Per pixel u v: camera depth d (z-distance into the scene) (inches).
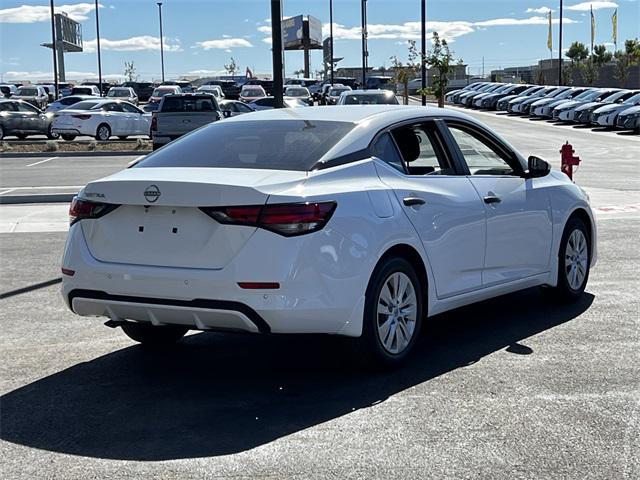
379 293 230.4
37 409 214.4
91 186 228.5
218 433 195.8
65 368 249.4
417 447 185.0
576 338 270.4
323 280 213.6
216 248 211.0
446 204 253.3
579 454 180.4
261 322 210.1
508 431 193.5
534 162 293.3
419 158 258.4
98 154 1069.8
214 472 173.8
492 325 289.7
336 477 170.4
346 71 3646.7
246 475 171.9
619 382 226.7
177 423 202.8
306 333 216.2
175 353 264.2
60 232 498.6
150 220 220.1
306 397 219.6
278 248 208.7
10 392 227.9
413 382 229.6
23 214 569.9
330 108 269.3
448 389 223.1
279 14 558.3
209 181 213.3
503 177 284.0
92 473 174.7
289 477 170.7
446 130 270.2
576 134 1480.1
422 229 242.8
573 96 1968.5
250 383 232.5
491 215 269.9
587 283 349.4
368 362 233.0
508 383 227.1
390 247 231.6
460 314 307.1
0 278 373.4
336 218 217.6
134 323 252.2
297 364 249.4
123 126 1316.4
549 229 298.5
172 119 1008.9
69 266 230.7
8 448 189.2
